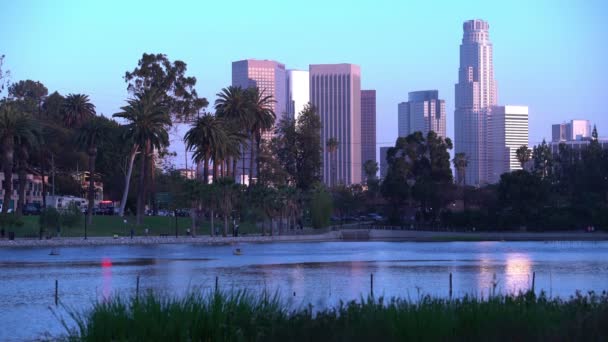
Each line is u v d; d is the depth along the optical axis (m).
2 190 178.12
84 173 192.38
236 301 25.72
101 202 181.38
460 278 63.19
